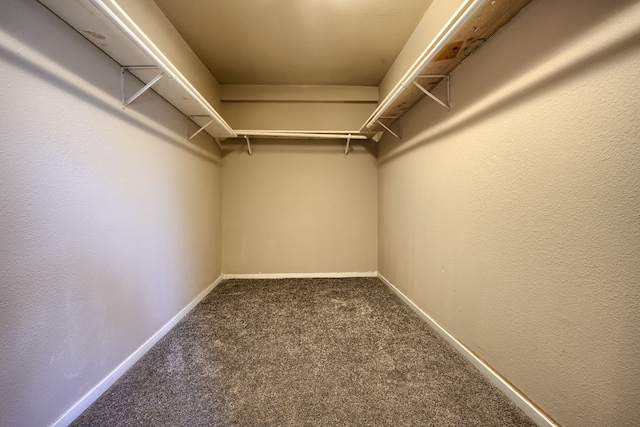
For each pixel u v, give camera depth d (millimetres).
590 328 863
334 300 2561
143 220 1642
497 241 1280
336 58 2551
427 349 1664
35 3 966
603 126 811
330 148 3367
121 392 1284
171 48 2016
